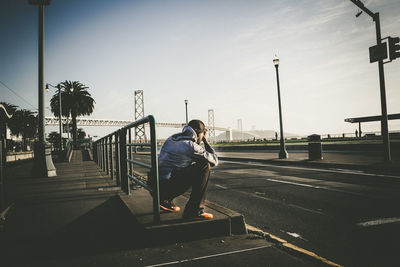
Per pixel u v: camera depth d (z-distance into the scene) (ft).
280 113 54.13
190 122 12.41
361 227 13.09
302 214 15.70
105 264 8.64
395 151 57.62
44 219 13.75
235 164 49.73
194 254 9.30
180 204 14.62
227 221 11.22
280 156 53.67
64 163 56.49
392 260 9.43
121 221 13.25
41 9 34.35
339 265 8.35
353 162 39.78
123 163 20.54
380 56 37.27
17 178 31.55
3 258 9.23
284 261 8.67
